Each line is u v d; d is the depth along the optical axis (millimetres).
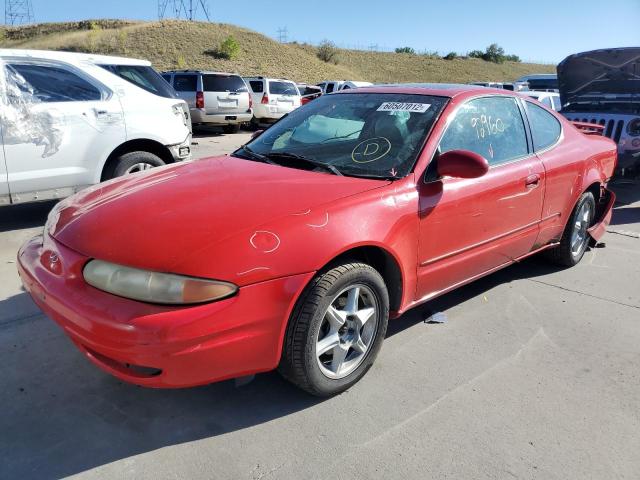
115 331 2180
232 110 15656
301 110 4016
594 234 5027
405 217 2879
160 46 45656
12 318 3496
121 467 2248
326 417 2604
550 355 3266
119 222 2510
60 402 2662
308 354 2508
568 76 8367
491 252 3643
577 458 2383
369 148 3252
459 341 3396
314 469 2260
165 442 2406
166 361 2174
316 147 3420
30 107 5066
